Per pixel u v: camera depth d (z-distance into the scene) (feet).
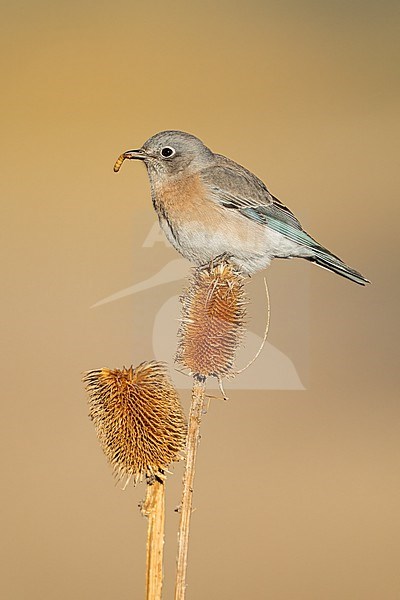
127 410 17.60
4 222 25.96
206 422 22.85
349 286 25.57
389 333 24.99
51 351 23.72
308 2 29.84
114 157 27.84
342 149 28.71
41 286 24.45
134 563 21.47
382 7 30.63
